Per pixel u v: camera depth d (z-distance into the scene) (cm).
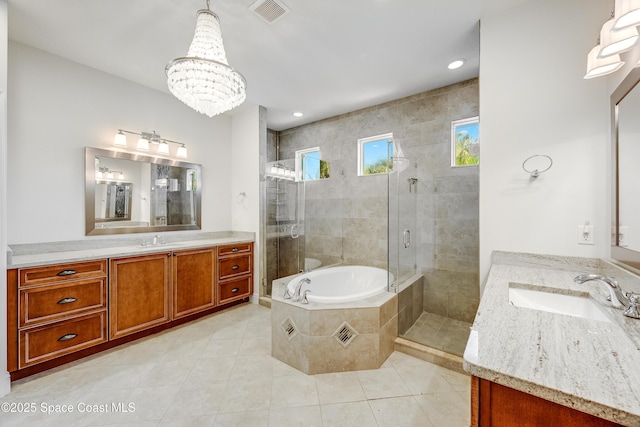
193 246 287
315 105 352
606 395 58
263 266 358
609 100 152
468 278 286
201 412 162
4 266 175
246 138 368
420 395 177
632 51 126
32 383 187
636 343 81
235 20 196
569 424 61
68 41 220
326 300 219
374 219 350
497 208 185
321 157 403
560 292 135
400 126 330
